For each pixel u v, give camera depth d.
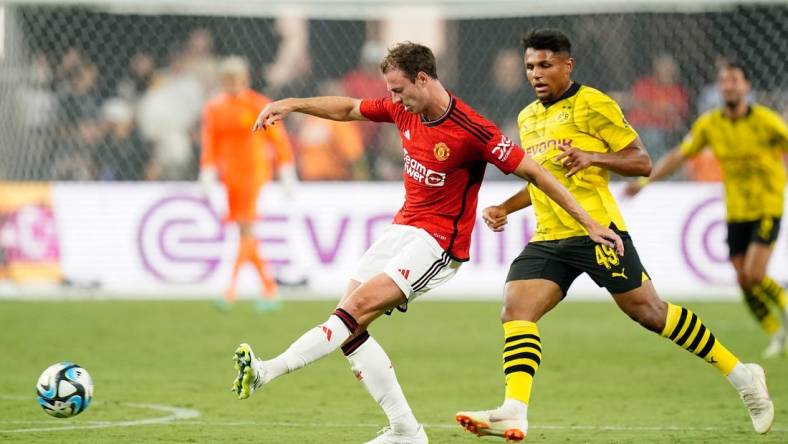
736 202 39.28
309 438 24.22
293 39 63.81
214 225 55.44
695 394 31.30
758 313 39.59
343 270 55.06
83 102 60.28
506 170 21.11
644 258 53.81
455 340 43.47
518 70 62.28
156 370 35.66
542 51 23.39
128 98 62.81
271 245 55.25
